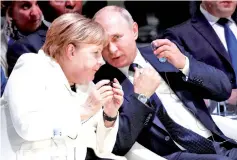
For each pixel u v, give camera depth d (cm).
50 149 414
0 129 427
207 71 554
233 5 685
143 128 528
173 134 529
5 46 713
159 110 532
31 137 395
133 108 492
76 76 445
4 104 432
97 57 445
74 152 434
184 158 506
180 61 540
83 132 463
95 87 441
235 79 673
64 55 435
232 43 695
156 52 536
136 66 547
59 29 432
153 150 528
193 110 547
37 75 418
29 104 399
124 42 523
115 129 478
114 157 477
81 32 429
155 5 779
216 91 557
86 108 423
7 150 418
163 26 780
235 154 525
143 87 498
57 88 421
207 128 546
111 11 533
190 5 769
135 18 784
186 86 561
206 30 679
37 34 697
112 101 460
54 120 399
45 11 738
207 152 520
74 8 753
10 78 423
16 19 723
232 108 643
